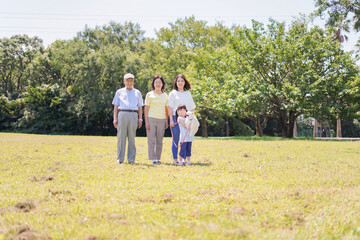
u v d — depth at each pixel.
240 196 3.54
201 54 28.88
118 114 6.74
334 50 22.84
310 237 2.42
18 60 48.44
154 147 6.89
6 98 44.03
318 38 23.45
